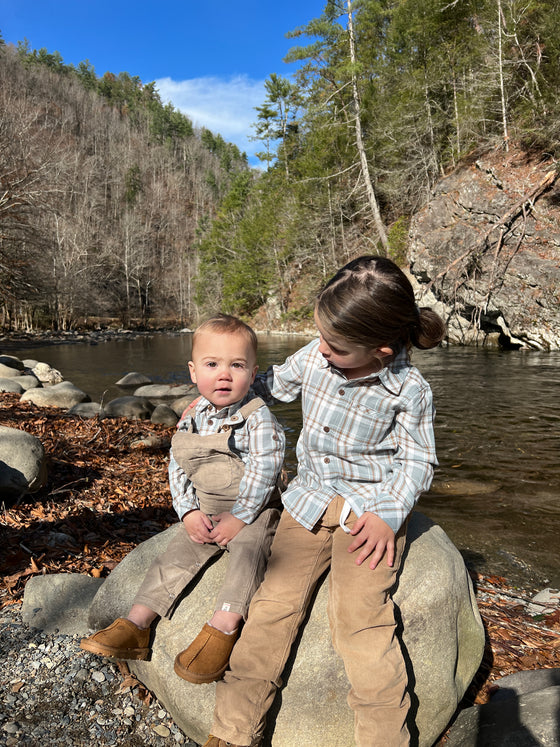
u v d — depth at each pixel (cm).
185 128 11312
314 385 193
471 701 207
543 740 159
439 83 2439
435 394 969
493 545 381
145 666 197
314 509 183
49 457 512
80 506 406
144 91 12775
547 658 238
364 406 183
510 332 1789
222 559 207
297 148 4119
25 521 363
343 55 2577
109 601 217
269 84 4141
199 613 194
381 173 2683
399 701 159
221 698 165
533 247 1688
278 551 184
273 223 3656
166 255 6619
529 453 605
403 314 165
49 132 7075
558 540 388
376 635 165
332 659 178
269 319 3669
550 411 814
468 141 2180
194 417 210
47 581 264
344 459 187
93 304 4469
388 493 177
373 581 170
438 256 1938
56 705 194
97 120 9856
